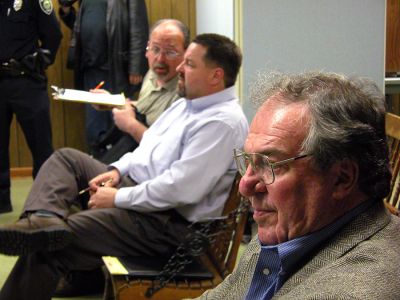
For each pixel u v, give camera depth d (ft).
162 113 11.43
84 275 11.32
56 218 9.23
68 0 18.90
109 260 8.96
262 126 4.20
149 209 9.23
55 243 8.79
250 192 4.33
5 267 12.82
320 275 3.81
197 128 9.27
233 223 8.95
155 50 12.03
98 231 9.18
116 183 10.26
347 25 14.07
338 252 3.97
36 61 15.89
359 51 14.21
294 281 4.03
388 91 16.31
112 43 18.29
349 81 4.18
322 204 4.08
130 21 18.19
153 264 8.93
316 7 13.85
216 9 16.25
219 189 9.26
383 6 14.19
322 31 13.96
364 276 3.61
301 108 4.06
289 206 4.13
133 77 18.24
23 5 15.56
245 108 13.43
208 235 8.82
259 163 4.20
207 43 9.56
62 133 20.80
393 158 7.63
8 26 15.55
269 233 4.33
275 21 13.71
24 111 15.97
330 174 4.03
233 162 9.27
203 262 9.04
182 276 8.54
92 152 17.42
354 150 3.95
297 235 4.16
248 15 13.60
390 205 7.20
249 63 13.70
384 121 4.10
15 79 15.80
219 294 5.27
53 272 9.01
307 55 13.96
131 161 10.30
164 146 9.84
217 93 9.59
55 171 9.98
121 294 8.36
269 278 4.45
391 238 3.99
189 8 20.63
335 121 3.94
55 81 20.47
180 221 9.36
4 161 16.48
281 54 13.83
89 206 9.55
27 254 8.80
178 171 9.12
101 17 18.45
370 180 4.06
